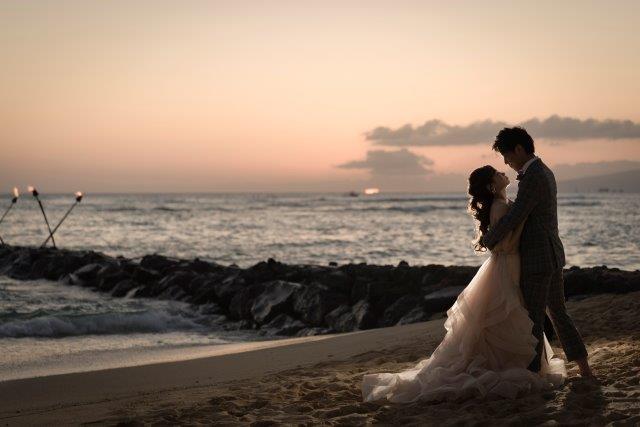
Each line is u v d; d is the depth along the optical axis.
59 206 112.12
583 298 11.13
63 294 18.78
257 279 17.08
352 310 13.53
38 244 37.81
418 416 4.48
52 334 11.89
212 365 8.30
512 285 4.97
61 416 5.59
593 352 6.29
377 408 4.86
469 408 4.54
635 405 4.24
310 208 104.38
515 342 4.91
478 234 5.26
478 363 4.95
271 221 62.56
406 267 16.09
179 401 5.81
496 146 5.07
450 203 137.50
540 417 4.15
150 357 9.73
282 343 10.73
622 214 74.69
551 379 5.00
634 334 7.27
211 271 20.20
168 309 15.76
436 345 8.09
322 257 29.44
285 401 5.39
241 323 14.23
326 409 4.99
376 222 60.00
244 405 5.34
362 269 16.67
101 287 19.56
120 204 128.00
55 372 8.61
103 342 11.25
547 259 4.90
